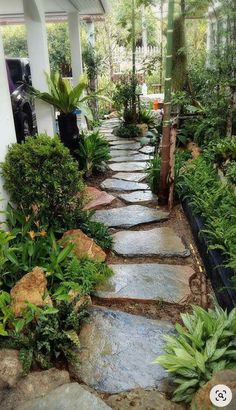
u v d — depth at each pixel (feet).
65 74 33.19
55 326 6.67
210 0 17.46
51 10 21.04
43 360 6.23
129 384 6.09
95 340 7.02
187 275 9.20
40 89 15.07
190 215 11.60
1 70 9.66
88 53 28.45
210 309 7.30
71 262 8.33
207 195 11.12
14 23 27.07
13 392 5.75
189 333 6.43
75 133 16.25
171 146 12.44
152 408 5.59
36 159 9.64
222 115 15.05
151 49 37.52
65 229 10.26
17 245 8.53
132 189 15.12
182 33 18.45
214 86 15.70
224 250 8.46
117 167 18.33
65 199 10.06
